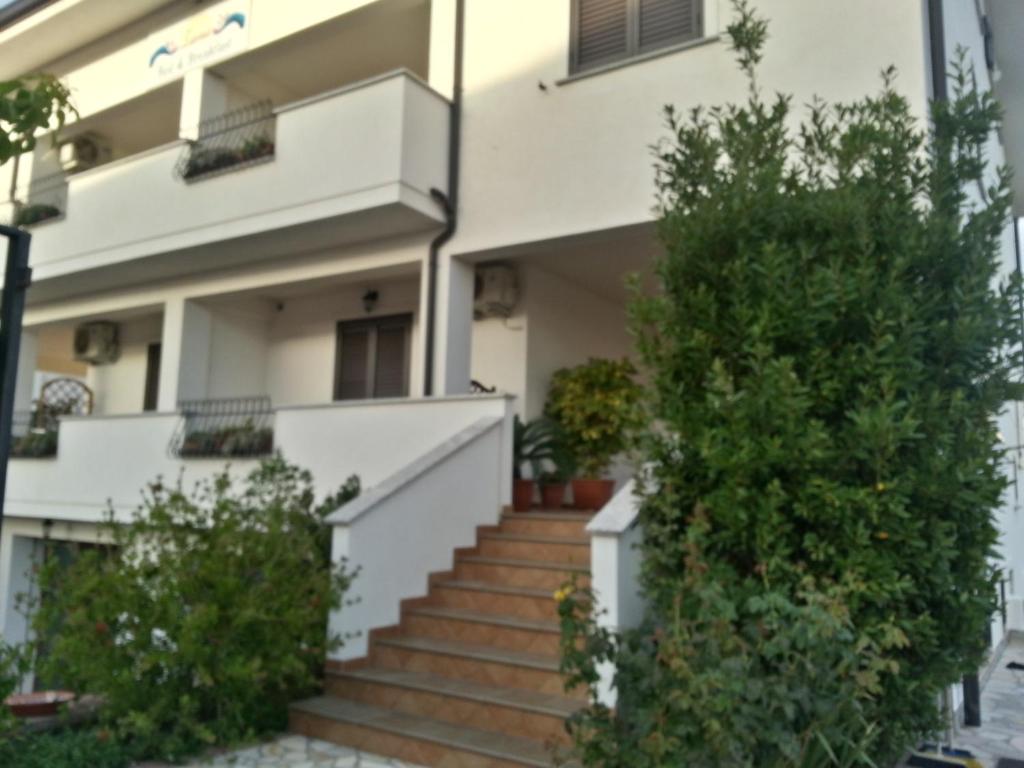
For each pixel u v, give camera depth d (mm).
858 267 4387
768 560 4246
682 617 4238
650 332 5414
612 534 5012
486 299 9195
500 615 6496
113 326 13039
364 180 8203
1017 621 11125
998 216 4512
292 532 6281
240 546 5836
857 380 4336
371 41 10250
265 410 9781
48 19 11742
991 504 4344
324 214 8438
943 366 4477
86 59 12469
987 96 4773
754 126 5020
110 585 5531
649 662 4055
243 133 9812
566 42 8188
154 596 5539
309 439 8914
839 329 4426
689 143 5062
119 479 10438
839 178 4785
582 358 10242
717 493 4434
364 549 6438
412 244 8859
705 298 4559
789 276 4371
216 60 10781
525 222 8117
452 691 5609
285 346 11688
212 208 9383
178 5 11352
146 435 10281
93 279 11172
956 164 4746
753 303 4504
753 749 3830
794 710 3773
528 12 8453
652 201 7398
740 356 4543
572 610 4328
